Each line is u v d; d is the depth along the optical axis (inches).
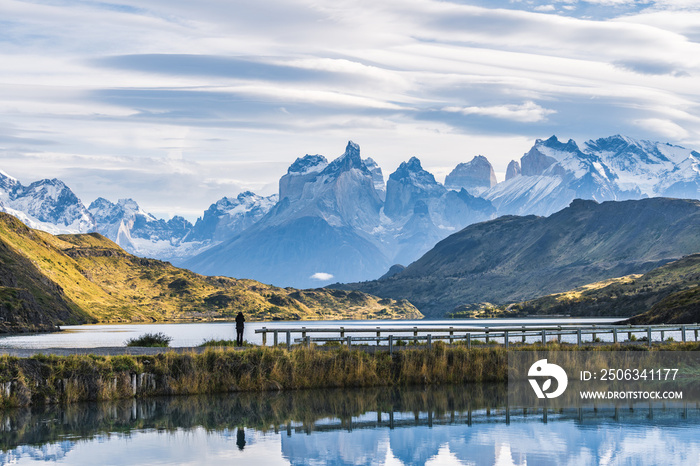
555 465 1445.6
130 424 1738.4
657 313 4781.0
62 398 1923.0
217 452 1520.7
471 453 1534.2
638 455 1523.1
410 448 1566.2
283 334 5708.7
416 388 2217.0
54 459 1448.1
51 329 7204.7
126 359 2030.0
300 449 1551.4
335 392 2139.5
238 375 2118.6
